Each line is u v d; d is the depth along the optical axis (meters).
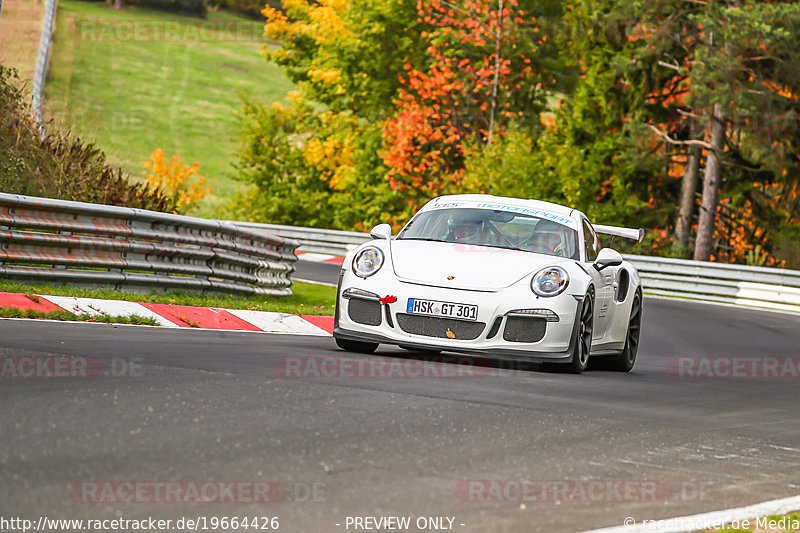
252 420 18.39
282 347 31.30
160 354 26.31
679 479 16.70
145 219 43.81
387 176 135.12
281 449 16.33
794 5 111.56
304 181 160.75
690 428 22.14
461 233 33.62
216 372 23.73
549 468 16.62
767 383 34.19
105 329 32.16
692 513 14.39
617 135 134.00
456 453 17.14
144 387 20.84
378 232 33.19
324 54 158.12
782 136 117.62
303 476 14.77
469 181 120.12
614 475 16.55
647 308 74.44
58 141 55.97
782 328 64.19
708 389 30.83
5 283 37.62
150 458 15.15
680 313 72.06
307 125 163.88
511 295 29.75
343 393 22.20
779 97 114.44
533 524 13.15
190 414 18.48
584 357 31.58
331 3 159.88
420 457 16.61
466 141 128.38
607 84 134.62
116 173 59.38
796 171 122.88
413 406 21.28
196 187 155.50
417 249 31.78
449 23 138.75
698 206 133.75
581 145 135.62
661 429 21.53
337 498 13.75
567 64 144.12
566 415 21.97
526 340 29.70
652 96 133.88
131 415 18.02
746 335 57.88
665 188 136.62
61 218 40.44
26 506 12.48
